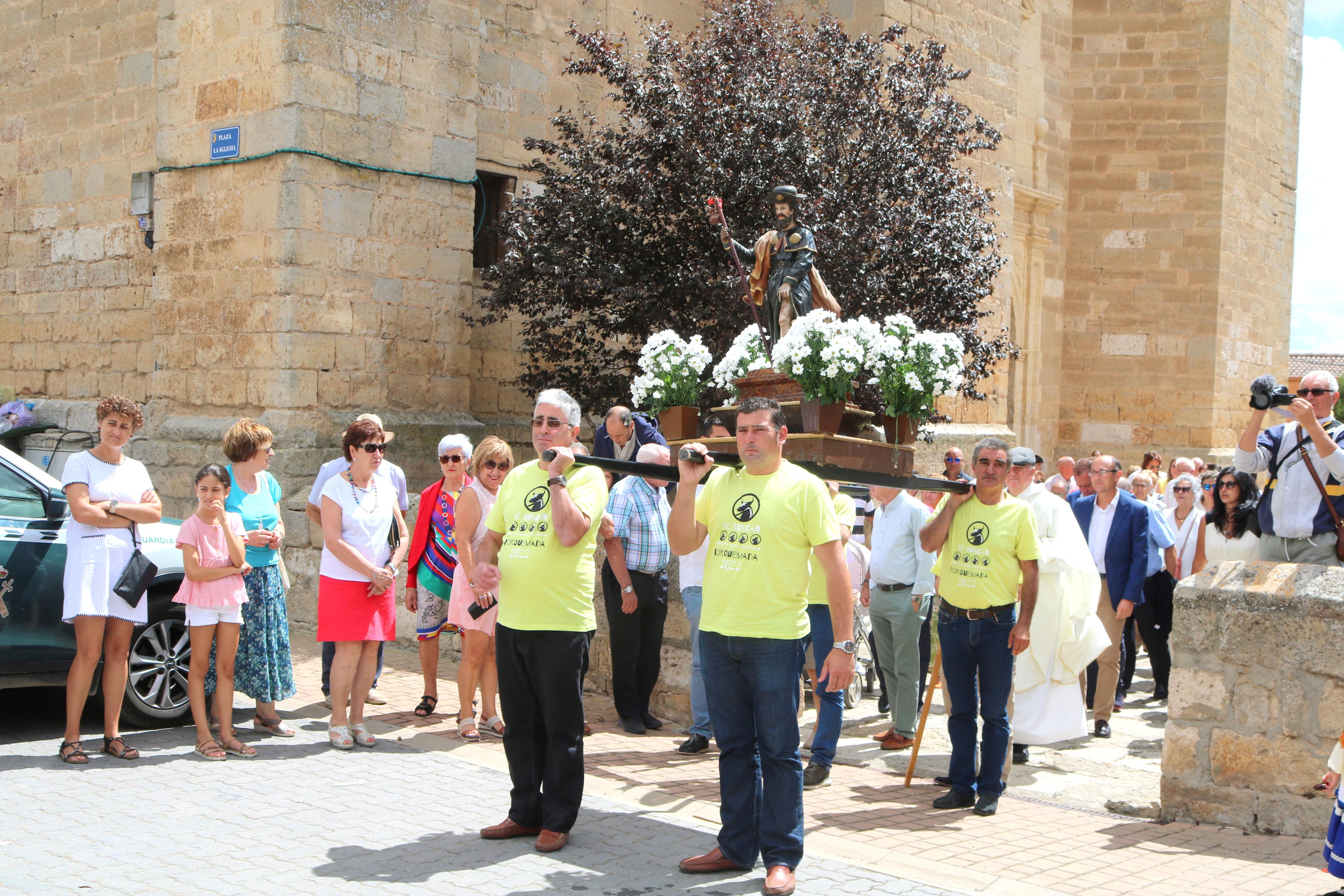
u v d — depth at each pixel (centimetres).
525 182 1489
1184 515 1052
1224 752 607
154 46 1384
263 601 722
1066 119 2261
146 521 666
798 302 812
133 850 510
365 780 639
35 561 685
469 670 741
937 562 664
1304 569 605
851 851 545
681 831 569
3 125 1569
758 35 1301
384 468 806
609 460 508
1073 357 2300
